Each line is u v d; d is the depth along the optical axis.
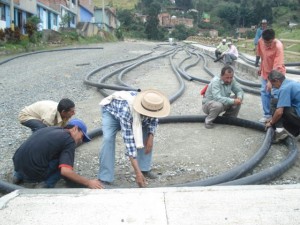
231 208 3.24
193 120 7.27
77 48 26.50
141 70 15.28
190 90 10.58
